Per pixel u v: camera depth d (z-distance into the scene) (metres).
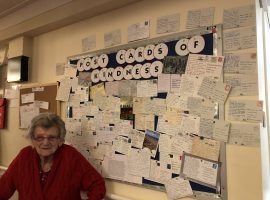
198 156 1.45
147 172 1.64
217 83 1.41
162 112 1.60
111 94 1.86
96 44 2.00
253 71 1.32
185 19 1.56
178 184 1.51
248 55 1.34
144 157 1.66
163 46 1.62
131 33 1.78
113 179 1.80
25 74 2.50
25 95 2.47
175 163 1.53
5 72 2.83
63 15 2.07
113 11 1.91
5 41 2.69
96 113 1.93
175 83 1.56
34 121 1.64
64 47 2.23
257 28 1.34
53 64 2.31
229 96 1.38
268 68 1.53
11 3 2.36
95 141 1.92
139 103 1.71
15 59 2.55
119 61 1.83
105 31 1.95
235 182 1.34
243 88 1.34
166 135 1.58
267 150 1.43
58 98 2.17
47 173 1.66
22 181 1.66
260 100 1.30
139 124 1.70
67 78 2.15
